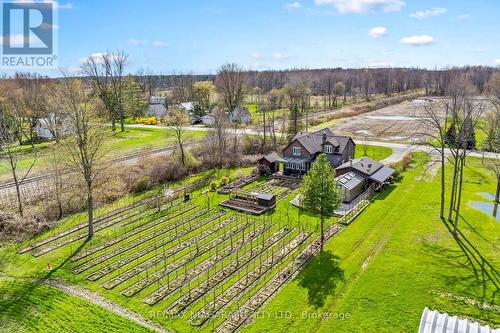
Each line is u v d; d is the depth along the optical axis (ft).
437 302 89.76
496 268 104.42
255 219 141.38
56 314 86.89
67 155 133.69
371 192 167.63
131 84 376.89
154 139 266.16
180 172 194.18
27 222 130.52
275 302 90.58
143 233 129.49
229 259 111.45
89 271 105.19
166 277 101.96
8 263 109.70
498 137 219.20
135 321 84.23
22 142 257.34
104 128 150.51
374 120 366.22
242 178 191.11
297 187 179.11
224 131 222.48
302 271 104.22
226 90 377.91
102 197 157.89
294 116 281.54
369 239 122.83
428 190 170.19
